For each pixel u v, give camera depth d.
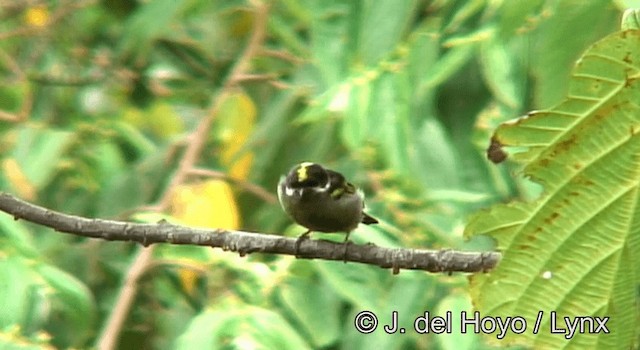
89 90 15.05
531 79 10.48
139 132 14.05
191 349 9.02
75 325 10.84
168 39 14.81
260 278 9.93
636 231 5.32
